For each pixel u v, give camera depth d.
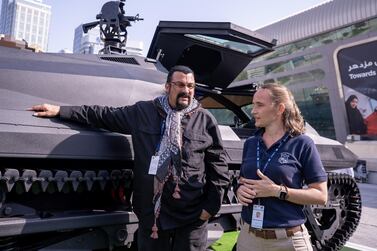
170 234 2.86
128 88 3.51
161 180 2.71
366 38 25.97
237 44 4.73
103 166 3.05
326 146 4.71
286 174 2.44
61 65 3.46
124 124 2.87
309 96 31.22
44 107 2.80
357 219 5.36
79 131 2.78
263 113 2.57
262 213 2.45
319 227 4.88
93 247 3.05
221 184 2.94
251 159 2.62
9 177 2.45
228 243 5.37
